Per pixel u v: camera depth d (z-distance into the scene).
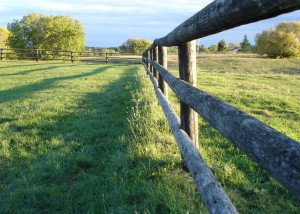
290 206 2.92
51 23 45.06
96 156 4.40
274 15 1.18
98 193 3.25
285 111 8.01
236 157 4.05
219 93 9.96
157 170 3.59
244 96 9.58
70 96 9.60
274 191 3.22
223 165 3.69
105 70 21.17
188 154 2.71
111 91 10.85
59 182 3.64
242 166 3.83
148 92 8.61
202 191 2.09
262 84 14.93
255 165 3.81
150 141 4.37
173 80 3.70
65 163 4.09
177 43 3.44
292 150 0.98
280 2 1.02
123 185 3.21
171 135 4.74
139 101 7.34
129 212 2.75
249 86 13.49
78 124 6.04
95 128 5.83
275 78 18.86
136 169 3.58
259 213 2.79
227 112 1.63
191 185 3.14
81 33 47.47
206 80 14.79
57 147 4.79
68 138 5.18
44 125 5.94
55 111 7.38
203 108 2.05
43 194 3.32
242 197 3.07
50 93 10.30
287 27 57.69
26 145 4.88
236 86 13.24
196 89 2.60
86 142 5.03
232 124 1.49
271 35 58.00
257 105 8.50
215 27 1.85
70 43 45.91
